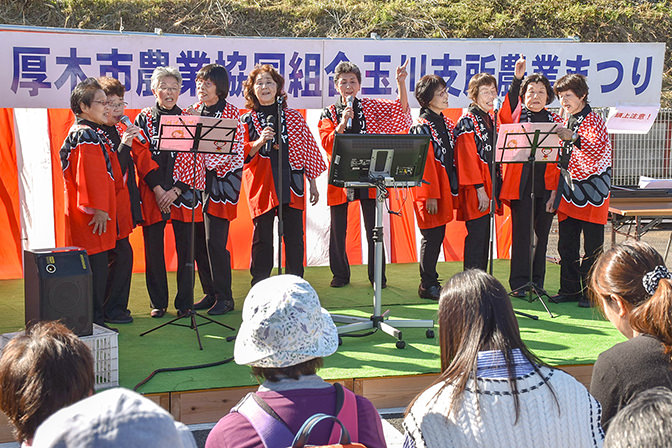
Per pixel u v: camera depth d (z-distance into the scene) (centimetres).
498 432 179
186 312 499
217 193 529
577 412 184
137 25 1059
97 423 111
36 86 577
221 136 456
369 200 619
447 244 746
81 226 480
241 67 614
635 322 215
